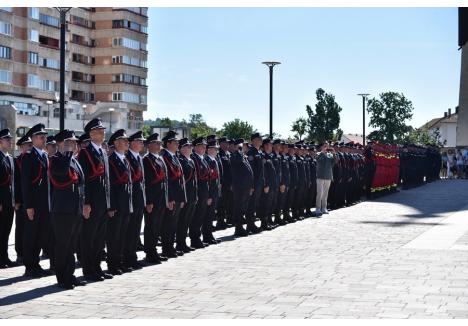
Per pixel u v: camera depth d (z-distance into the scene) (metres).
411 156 32.59
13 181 11.42
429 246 13.23
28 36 61.97
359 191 24.88
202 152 13.68
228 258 11.91
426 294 8.59
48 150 11.74
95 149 10.20
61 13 15.76
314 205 20.97
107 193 10.15
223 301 8.26
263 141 16.61
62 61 15.80
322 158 20.28
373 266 10.84
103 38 76.12
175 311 7.73
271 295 8.59
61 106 15.80
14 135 46.66
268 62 28.31
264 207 16.33
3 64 59.31
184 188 12.45
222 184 16.48
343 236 15.00
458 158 43.12
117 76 75.94
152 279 9.91
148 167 11.72
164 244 12.19
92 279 9.91
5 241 11.34
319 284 9.31
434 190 31.59
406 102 112.12
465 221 18.20
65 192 9.37
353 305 7.98
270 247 13.30
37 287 9.37
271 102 28.39
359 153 24.88
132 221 10.98
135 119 77.81
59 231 9.33
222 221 16.81
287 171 17.62
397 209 22.19
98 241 10.07
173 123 89.94
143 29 79.31
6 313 7.68
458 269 10.51
